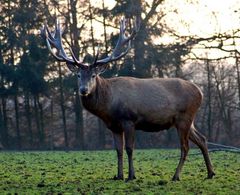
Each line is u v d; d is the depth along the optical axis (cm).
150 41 7075
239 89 7931
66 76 7781
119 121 2212
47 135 8631
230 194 1792
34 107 8394
